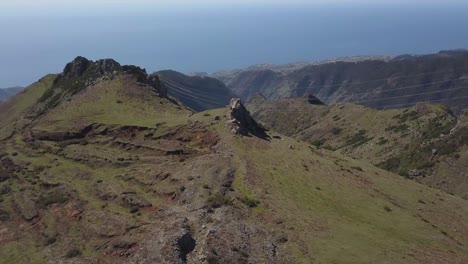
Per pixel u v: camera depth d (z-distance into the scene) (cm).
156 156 9562
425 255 5903
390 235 6425
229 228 6000
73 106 14112
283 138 10775
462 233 7550
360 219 6838
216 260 5384
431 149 16100
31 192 9594
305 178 8056
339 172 9056
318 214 6700
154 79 16062
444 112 19475
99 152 10494
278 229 6131
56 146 11694
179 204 7156
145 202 7594
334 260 5381
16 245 7719
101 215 7594
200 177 7688
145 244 6103
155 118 11894
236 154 8475
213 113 10788
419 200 8756
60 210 8419
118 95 14000
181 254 5619
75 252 6844
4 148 12938
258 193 7038
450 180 13875
